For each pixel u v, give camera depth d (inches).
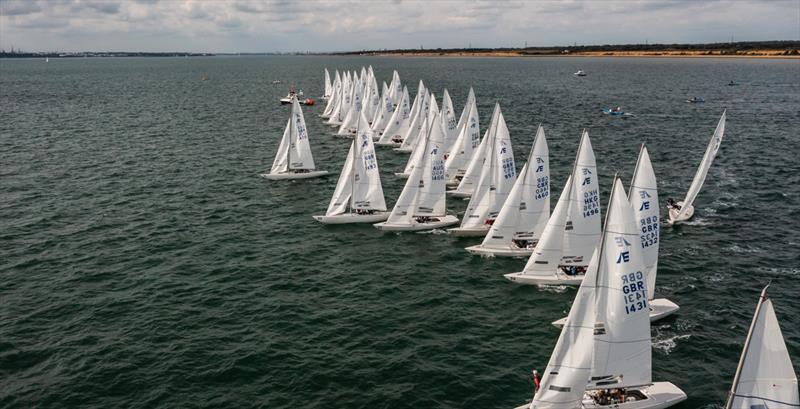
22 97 7628.0
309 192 2979.8
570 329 1178.0
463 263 2074.3
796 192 2864.2
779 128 4709.6
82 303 1721.2
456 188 2940.5
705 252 2129.7
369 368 1405.0
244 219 2544.3
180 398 1282.0
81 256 2081.7
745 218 2498.8
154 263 2034.9
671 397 1237.1
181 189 2984.7
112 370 1379.2
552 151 3860.7
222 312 1684.3
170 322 1616.6
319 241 2293.3
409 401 1279.5
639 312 1174.3
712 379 1355.8
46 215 2524.6
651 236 1540.4
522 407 1224.2
